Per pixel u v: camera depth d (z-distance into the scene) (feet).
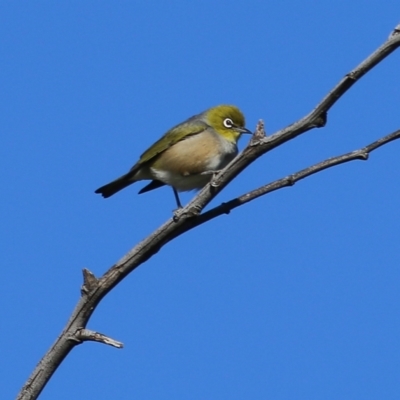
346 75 28.55
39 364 30.14
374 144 31.89
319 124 30.42
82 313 30.63
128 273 32.14
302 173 33.50
